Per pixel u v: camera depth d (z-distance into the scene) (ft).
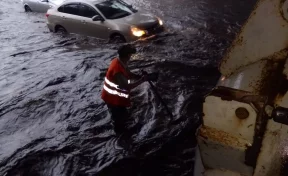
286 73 4.60
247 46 5.17
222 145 4.33
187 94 18.53
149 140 14.44
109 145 14.43
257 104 3.91
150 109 17.04
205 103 4.24
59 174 12.88
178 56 24.16
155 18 28.22
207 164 4.90
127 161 13.23
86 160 13.57
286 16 4.80
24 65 25.72
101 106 18.15
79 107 18.22
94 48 27.55
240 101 3.96
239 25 31.91
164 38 27.45
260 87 4.80
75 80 21.99
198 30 30.55
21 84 22.09
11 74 24.12
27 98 19.84
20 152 14.40
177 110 16.83
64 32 32.04
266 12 4.97
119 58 13.20
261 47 5.04
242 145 4.19
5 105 19.11
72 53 27.17
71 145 14.66
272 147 4.35
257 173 4.51
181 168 12.65
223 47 25.94
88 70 23.31
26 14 43.78
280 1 4.84
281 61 4.81
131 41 26.20
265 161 4.41
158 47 25.79
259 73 4.93
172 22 33.86
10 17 42.80
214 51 25.05
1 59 27.66
